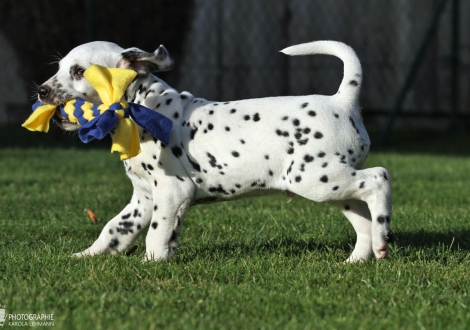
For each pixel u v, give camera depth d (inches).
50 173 648.4
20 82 995.9
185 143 326.3
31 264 318.7
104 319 237.8
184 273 303.6
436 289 284.2
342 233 406.9
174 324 235.9
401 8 1034.7
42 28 858.8
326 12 1016.2
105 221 446.0
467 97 1060.5
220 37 996.6
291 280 294.4
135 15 850.1
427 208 495.2
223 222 436.5
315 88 1023.6
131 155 309.1
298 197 541.0
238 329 232.8
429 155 829.8
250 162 322.0
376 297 270.7
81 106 319.9
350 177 317.4
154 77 343.0
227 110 329.7
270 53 1013.2
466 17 1061.1
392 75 1042.1
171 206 323.6
